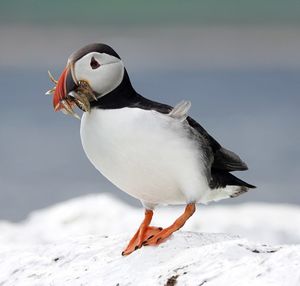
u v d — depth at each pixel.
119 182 8.71
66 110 8.50
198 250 7.80
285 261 7.04
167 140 8.27
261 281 6.87
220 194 9.24
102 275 8.13
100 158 8.52
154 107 8.52
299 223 14.19
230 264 7.36
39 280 8.43
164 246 8.40
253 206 15.04
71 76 8.40
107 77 8.38
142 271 8.00
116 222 13.95
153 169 8.38
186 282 7.34
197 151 8.47
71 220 14.23
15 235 13.44
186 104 8.36
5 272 8.75
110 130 8.33
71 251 8.85
